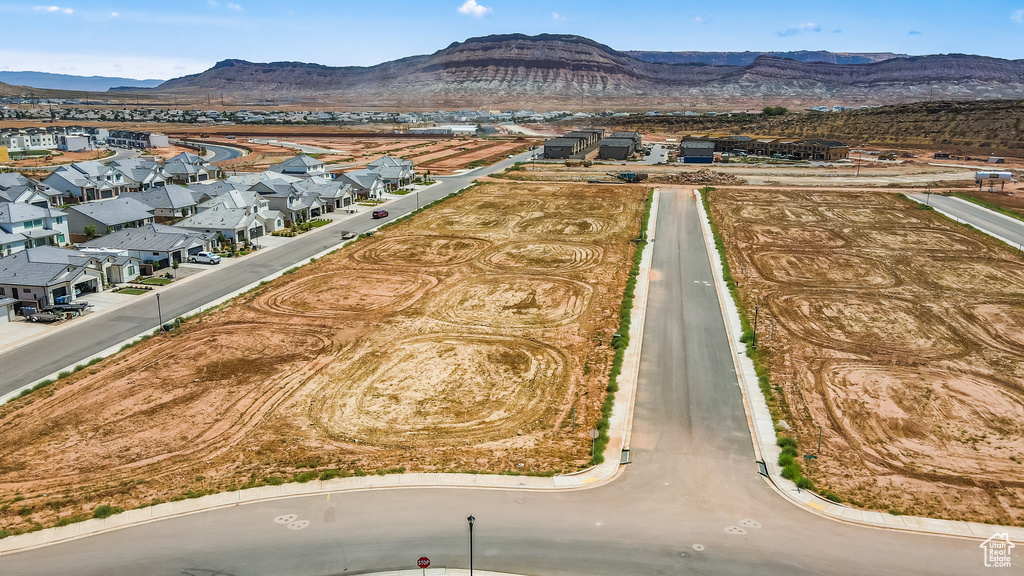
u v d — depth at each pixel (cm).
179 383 4584
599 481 3428
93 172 11725
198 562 2814
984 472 3534
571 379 4697
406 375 4741
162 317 5831
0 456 3675
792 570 2753
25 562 2816
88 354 5034
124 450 3741
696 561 2808
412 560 2825
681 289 6719
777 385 4588
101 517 3102
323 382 4622
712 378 4697
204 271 7256
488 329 5641
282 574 2744
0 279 5888
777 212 10606
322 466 3566
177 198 9494
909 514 3138
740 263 7750
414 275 7212
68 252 6550
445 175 14762
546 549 2892
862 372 4812
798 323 5809
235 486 3356
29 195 8738
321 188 10788
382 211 10275
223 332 5516
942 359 5059
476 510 3173
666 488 3366
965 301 6406
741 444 3828
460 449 3759
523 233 9156
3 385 4512
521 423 4078
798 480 3403
